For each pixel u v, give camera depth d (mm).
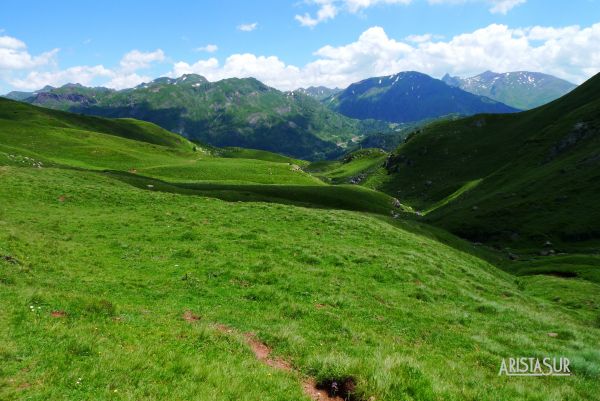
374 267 31109
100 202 47781
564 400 14250
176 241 32906
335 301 22562
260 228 40281
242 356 13773
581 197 123125
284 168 144250
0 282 18203
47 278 20594
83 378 10430
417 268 33781
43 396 9414
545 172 149625
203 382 11141
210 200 54750
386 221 67375
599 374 17609
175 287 22188
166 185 75188
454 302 27797
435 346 18891
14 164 78188
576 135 163000
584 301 44281
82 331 12992
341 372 12609
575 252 98625
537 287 52875
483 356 17938
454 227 127062
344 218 51219
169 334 14305
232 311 19344
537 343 21250
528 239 111000
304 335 17078
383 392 11742
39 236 28516
